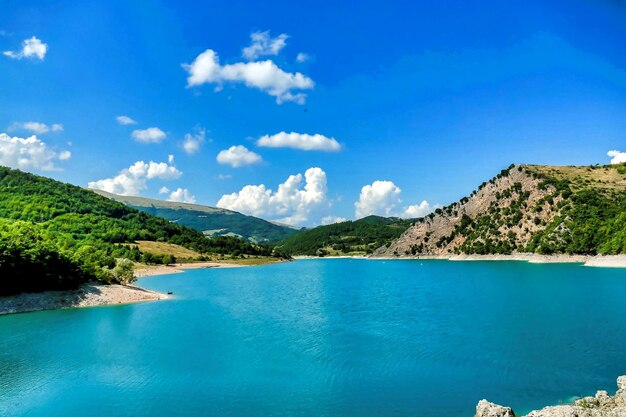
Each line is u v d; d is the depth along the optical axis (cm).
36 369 4772
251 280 16575
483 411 3017
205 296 11231
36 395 4031
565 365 4612
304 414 3541
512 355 5009
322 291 12294
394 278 16288
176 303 9881
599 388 3950
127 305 9544
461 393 3912
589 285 11606
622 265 16838
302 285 14262
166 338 6188
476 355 5047
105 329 6850
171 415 3556
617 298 9188
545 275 14812
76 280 9869
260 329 6762
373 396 3897
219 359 5094
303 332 6500
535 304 8662
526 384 4094
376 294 11269
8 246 8812
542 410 2952
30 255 9000
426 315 7756
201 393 4034
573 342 5512
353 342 5803
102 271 10794
